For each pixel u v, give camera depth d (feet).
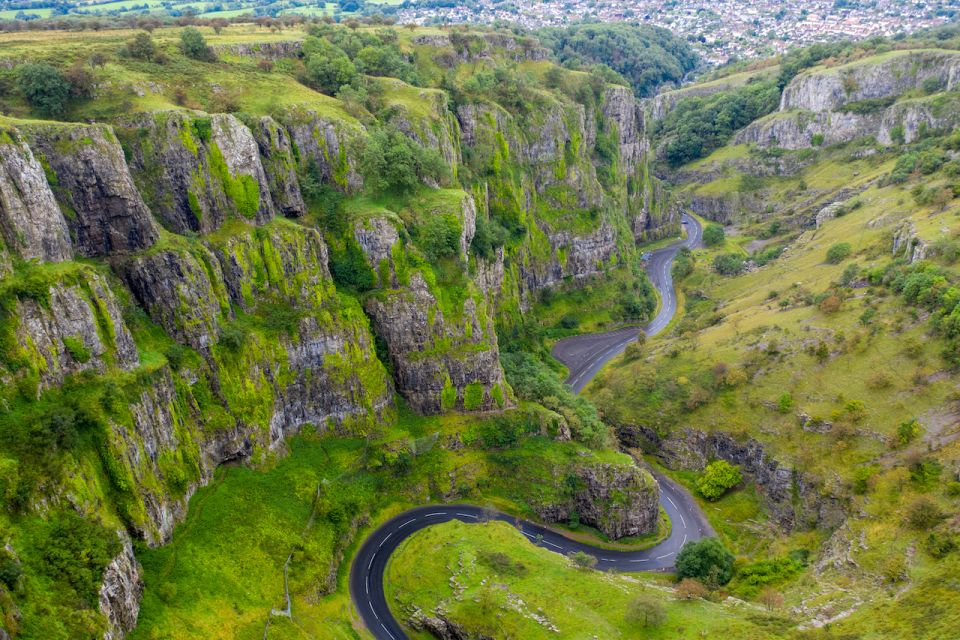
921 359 352.28
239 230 313.32
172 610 223.92
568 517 361.10
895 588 261.85
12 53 323.57
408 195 380.78
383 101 433.07
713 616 267.59
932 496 291.58
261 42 426.10
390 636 276.62
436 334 364.79
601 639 254.47
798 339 411.95
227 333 293.43
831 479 338.54
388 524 332.80
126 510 225.76
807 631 244.83
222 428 286.46
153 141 297.74
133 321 266.57
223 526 267.59
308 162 360.48
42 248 232.12
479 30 645.92
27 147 232.32
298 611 262.47
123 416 230.68
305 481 310.65
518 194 546.67
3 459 193.98
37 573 185.68
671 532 365.40
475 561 301.84
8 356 209.15
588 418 393.29
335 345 335.88
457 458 360.69
